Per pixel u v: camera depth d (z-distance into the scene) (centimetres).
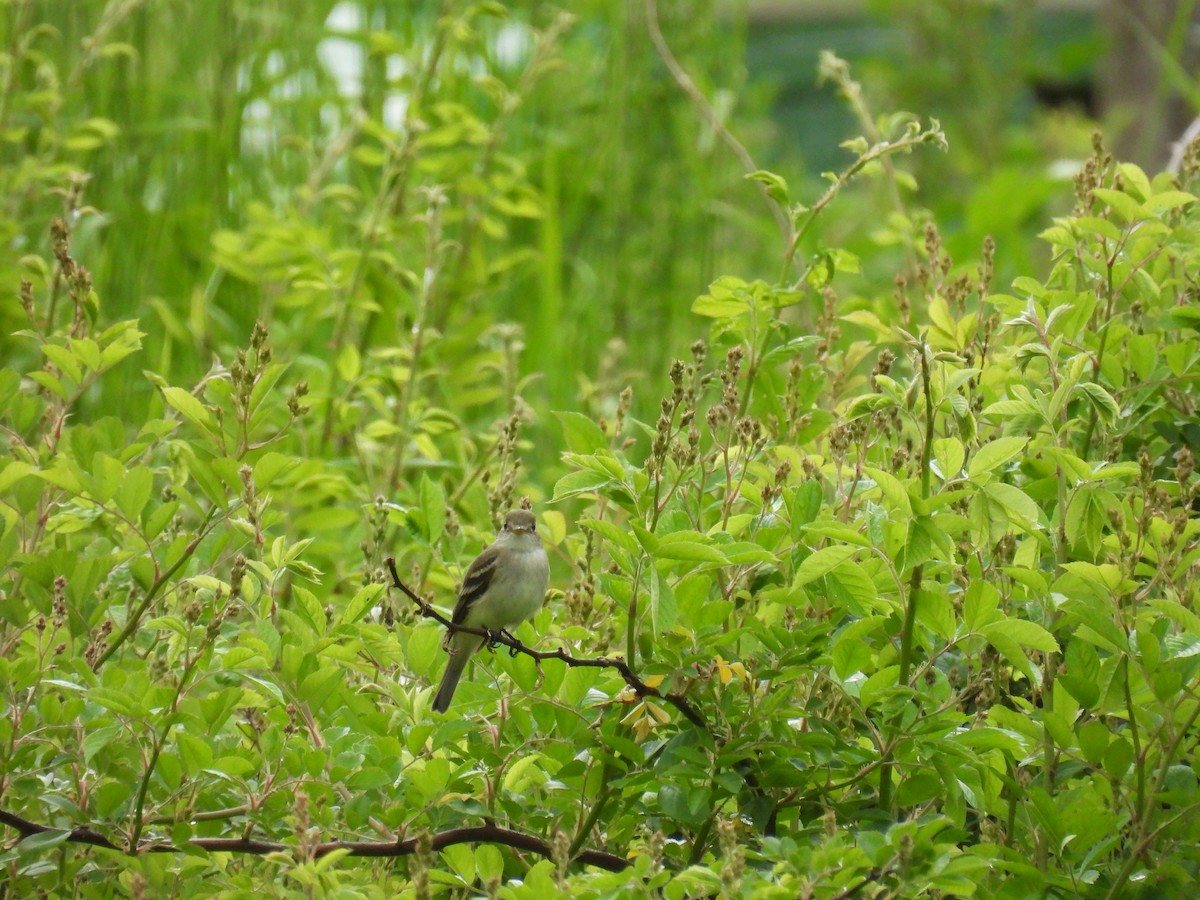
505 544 962
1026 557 830
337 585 1264
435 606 1135
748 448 912
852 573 753
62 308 1407
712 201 1956
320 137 1978
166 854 852
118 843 810
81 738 841
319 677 812
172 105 1964
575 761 811
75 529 981
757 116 2423
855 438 938
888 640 880
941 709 809
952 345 994
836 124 3231
